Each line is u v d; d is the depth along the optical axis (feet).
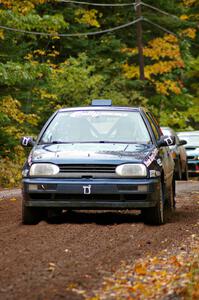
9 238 58.59
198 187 122.11
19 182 138.10
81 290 41.47
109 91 206.90
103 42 234.58
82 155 65.72
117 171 64.75
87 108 74.59
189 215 77.87
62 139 71.41
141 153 66.90
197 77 274.77
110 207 65.16
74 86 187.73
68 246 54.95
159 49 246.88
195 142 160.86
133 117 73.15
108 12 251.60
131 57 253.03
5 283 42.60
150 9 258.57
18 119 151.64
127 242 57.67
